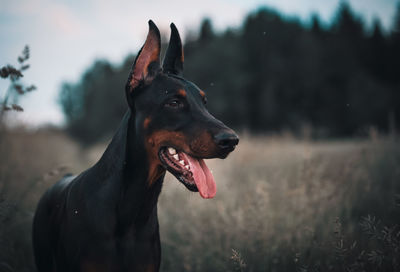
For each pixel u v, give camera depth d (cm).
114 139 260
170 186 611
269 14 5688
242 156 776
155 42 256
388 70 6331
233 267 344
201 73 4712
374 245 324
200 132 234
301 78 5162
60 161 821
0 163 505
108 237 233
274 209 430
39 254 303
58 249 256
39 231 300
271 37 5462
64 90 6300
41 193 472
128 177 243
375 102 4403
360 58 6316
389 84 5988
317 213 404
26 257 384
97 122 4609
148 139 244
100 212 236
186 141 237
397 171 520
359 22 6881
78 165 995
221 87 4659
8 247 345
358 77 4956
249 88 5241
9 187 445
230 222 419
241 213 416
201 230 419
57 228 263
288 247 361
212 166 760
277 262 358
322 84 5184
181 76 287
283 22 5744
